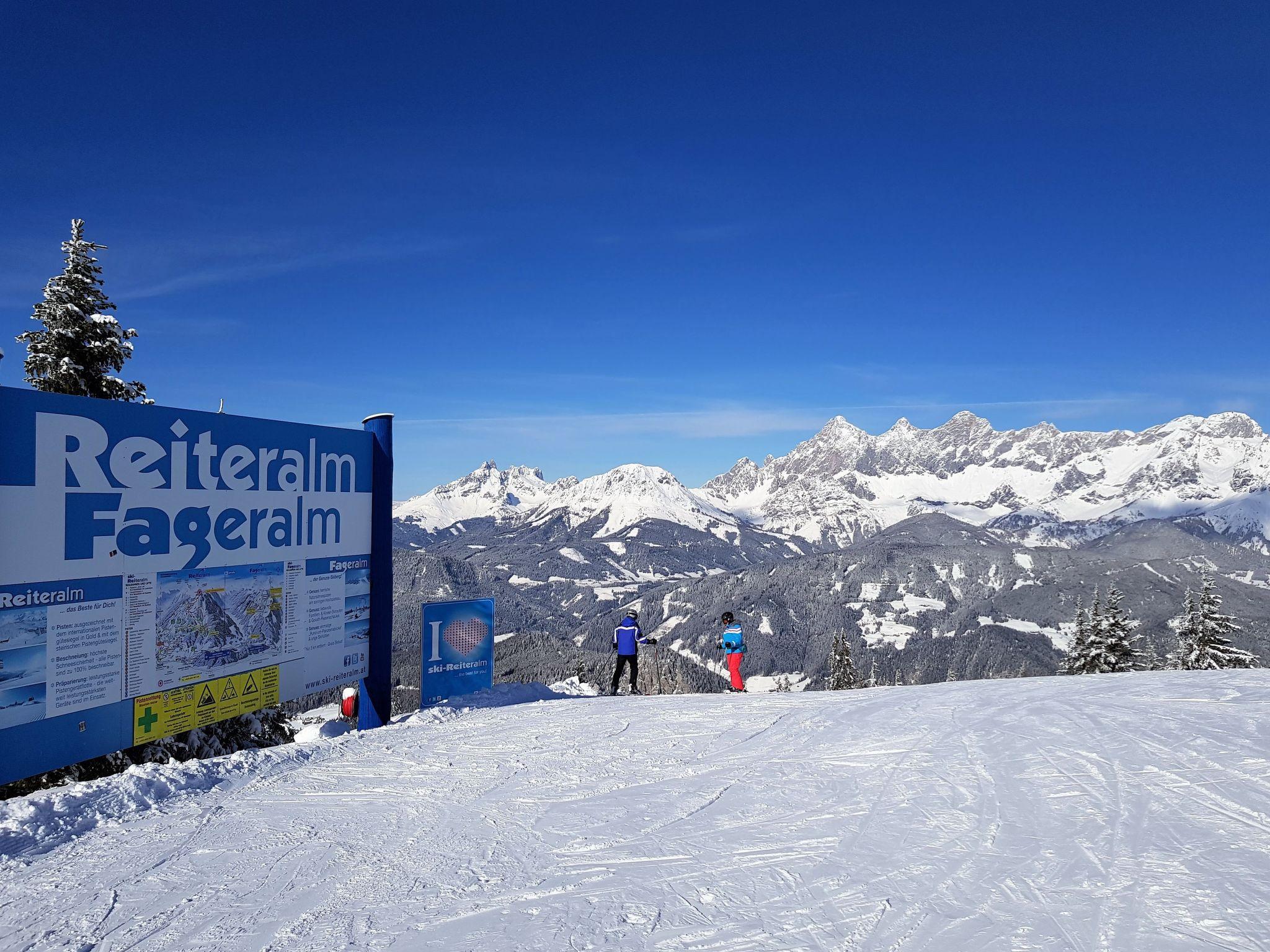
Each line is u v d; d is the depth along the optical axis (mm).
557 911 3885
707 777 6348
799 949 3381
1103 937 3387
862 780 6047
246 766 7066
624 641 13820
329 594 9617
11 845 4992
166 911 4039
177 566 7562
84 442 6695
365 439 10289
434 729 8852
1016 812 5105
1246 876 3973
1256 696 8742
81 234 16141
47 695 6379
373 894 4203
